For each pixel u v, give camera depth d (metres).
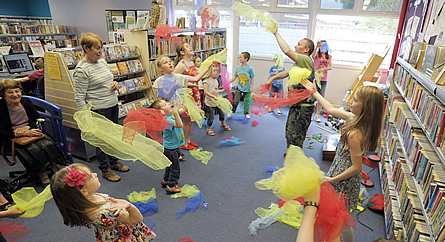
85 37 2.63
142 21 4.06
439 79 1.59
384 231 2.35
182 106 3.34
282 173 0.91
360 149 1.65
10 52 5.64
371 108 1.60
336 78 5.59
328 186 0.97
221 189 2.93
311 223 0.81
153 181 3.06
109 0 7.13
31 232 2.27
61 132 3.14
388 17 5.00
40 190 2.83
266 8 5.96
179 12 6.62
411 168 1.89
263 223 2.41
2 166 3.32
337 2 5.32
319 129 4.65
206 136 4.34
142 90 4.17
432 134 1.60
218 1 6.29
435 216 1.35
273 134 4.45
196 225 2.39
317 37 5.71
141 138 2.38
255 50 6.36
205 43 5.45
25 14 10.12
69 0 7.61
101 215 1.31
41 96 3.95
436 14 2.65
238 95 4.93
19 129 2.76
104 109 2.86
